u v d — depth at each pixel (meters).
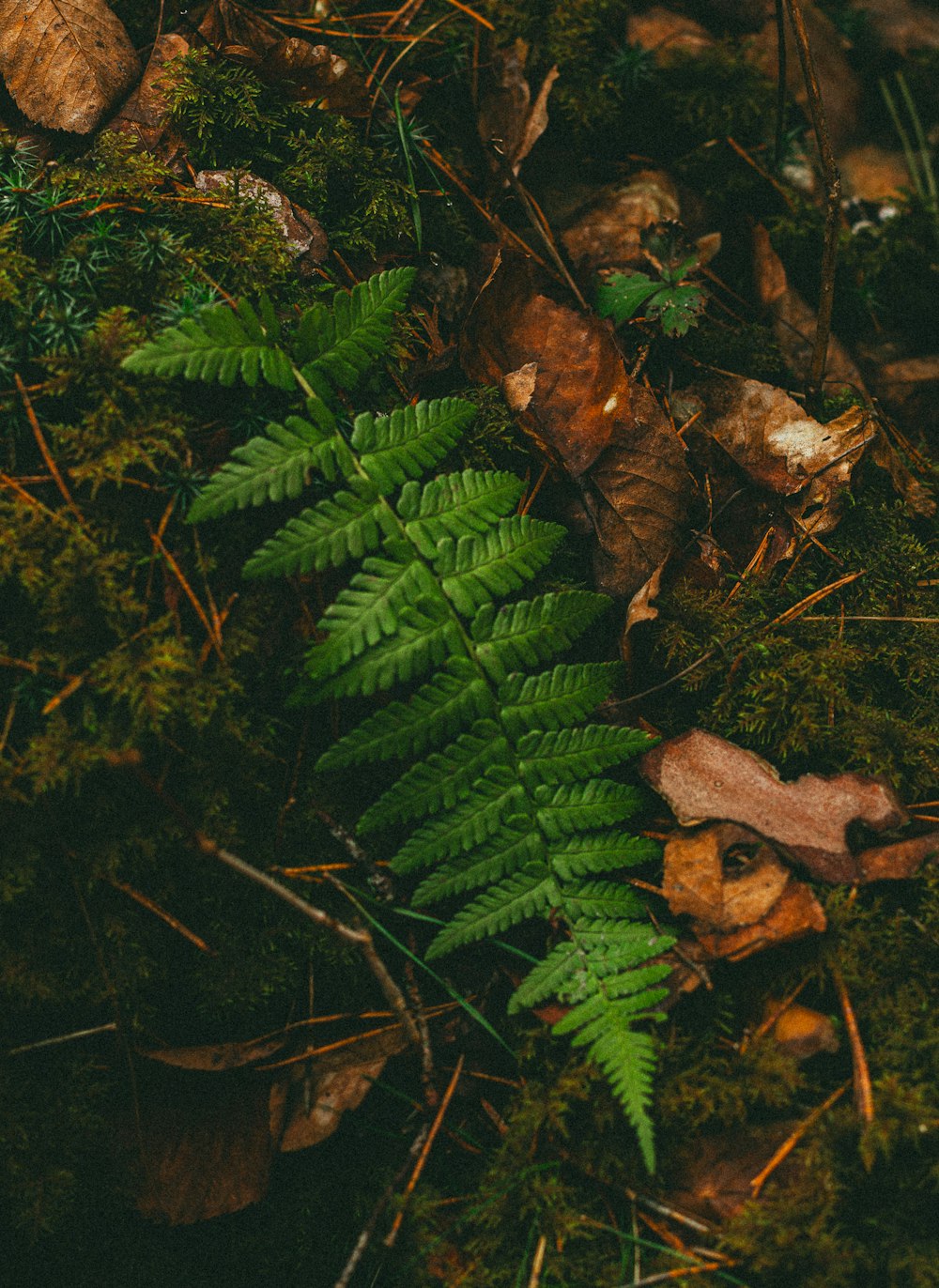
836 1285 0.58
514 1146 0.61
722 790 0.62
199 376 0.59
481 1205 0.60
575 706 0.61
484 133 0.72
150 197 0.63
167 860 0.62
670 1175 0.60
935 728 0.66
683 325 0.68
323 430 0.60
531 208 0.70
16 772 0.59
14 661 0.60
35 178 0.64
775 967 0.62
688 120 0.76
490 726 0.60
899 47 0.85
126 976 0.62
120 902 0.61
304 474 0.59
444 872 0.60
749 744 0.65
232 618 0.61
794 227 0.75
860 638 0.67
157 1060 0.62
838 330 0.76
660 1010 0.61
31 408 0.61
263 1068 0.63
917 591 0.68
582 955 0.60
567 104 0.74
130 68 0.66
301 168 0.67
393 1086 0.63
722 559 0.67
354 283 0.67
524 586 0.65
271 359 0.60
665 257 0.71
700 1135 0.60
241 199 0.64
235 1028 0.63
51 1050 0.62
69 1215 0.62
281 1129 0.62
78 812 0.61
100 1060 0.62
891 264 0.77
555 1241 0.60
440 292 0.69
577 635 0.62
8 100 0.66
